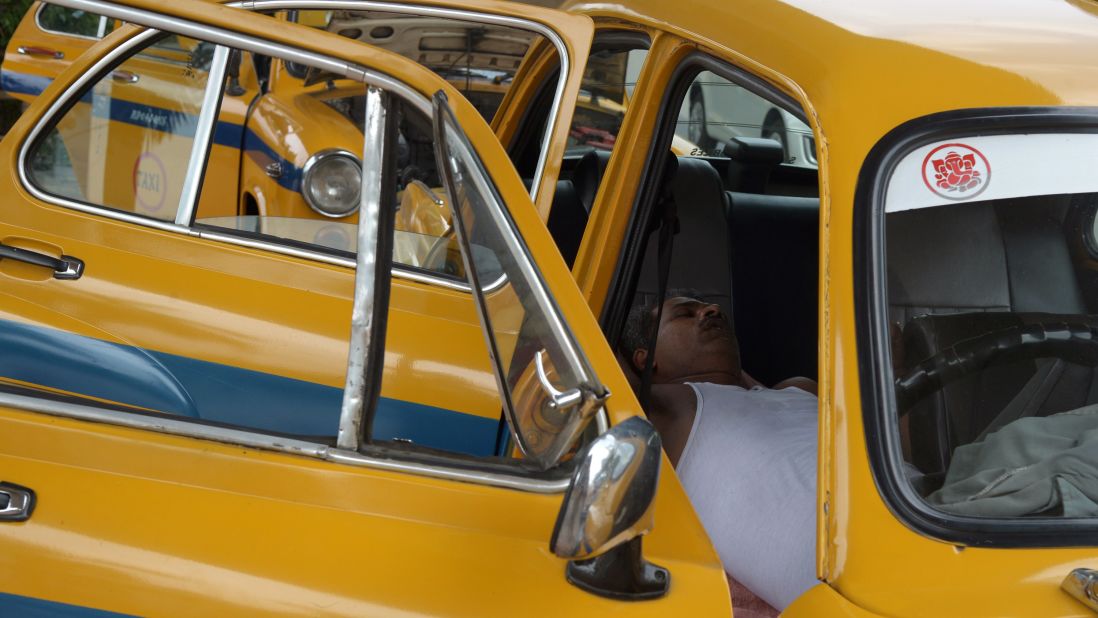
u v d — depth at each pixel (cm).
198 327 250
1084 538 163
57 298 252
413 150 247
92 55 268
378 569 155
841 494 162
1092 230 180
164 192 265
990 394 172
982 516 164
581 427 144
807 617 155
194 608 151
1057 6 220
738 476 209
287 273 257
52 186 263
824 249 174
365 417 168
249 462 166
